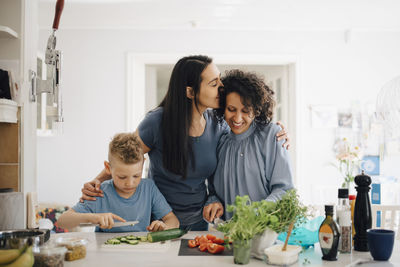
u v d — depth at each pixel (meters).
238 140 1.64
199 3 3.40
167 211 1.66
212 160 1.70
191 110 1.62
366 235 1.27
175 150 1.62
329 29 4.06
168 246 1.27
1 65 1.67
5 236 1.20
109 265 1.08
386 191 3.72
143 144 1.70
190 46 4.02
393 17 3.75
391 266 1.10
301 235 1.27
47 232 1.23
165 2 3.38
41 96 3.42
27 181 1.71
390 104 2.55
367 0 3.34
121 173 1.50
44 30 3.93
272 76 4.60
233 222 1.15
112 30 3.99
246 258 1.10
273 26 3.99
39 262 1.03
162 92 7.97
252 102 1.51
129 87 3.98
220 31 4.03
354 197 1.36
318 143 4.07
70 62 3.97
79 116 3.98
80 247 1.14
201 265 1.09
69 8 3.51
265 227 1.15
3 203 1.31
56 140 3.96
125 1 3.36
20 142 1.67
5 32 1.58
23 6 1.69
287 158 1.58
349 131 4.08
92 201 1.56
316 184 4.05
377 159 4.06
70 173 3.96
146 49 4.01
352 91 4.09
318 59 4.08
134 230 1.57
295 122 4.07
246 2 3.37
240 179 1.62
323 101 4.08
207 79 1.56
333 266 1.10
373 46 4.10
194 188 1.75
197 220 1.76
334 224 1.16
